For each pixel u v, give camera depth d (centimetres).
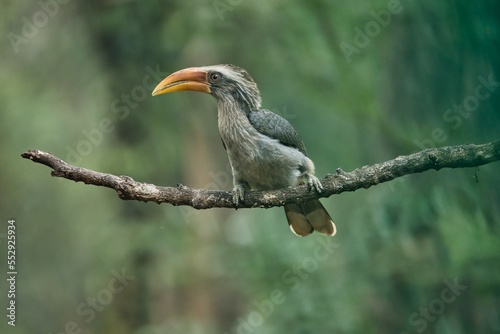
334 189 849
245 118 962
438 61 1162
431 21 1177
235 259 1504
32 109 1709
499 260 1180
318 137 1636
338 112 1480
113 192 1727
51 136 1720
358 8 1436
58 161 771
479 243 1165
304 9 1464
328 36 1453
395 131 1338
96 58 1664
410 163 809
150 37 1598
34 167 1786
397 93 1320
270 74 1614
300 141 987
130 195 805
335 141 1622
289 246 1405
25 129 1730
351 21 1440
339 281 1353
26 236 1872
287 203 873
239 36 1534
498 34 974
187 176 1727
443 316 1259
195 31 1498
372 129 1423
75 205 1808
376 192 1340
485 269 1191
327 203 1458
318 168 1616
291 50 1509
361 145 1579
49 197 1848
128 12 1573
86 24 1636
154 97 1620
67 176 776
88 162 1592
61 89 1698
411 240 1277
